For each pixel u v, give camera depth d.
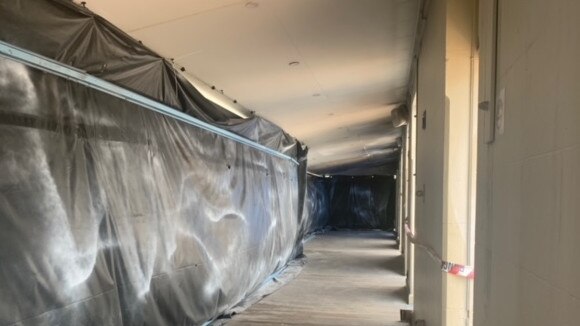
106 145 2.46
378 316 4.48
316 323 4.23
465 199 2.19
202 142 3.75
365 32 3.51
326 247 10.36
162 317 2.97
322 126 7.19
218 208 3.99
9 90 1.82
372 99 6.14
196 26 2.75
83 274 2.18
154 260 2.88
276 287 5.74
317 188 13.80
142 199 2.77
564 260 0.80
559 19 0.85
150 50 2.95
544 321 0.90
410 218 5.61
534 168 0.98
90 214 2.27
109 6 2.35
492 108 1.38
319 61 3.95
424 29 3.37
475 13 2.18
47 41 2.02
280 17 2.87
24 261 1.85
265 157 5.71
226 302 4.17
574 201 0.76
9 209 1.80
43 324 1.92
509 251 1.17
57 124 2.08
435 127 2.63
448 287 2.18
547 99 0.90
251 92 4.45
